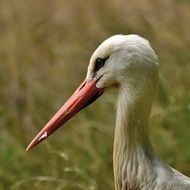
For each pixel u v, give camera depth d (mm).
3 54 13922
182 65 13508
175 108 11742
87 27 14570
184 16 14641
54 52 14109
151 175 7797
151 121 11742
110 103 12500
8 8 14688
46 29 14484
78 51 14109
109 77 7836
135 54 7695
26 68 13781
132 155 7875
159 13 14742
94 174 10938
